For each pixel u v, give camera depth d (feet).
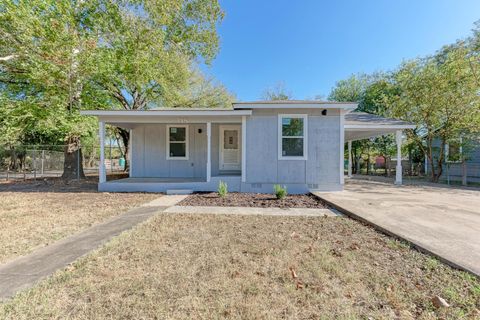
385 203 19.13
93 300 6.73
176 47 47.88
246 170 26.48
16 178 42.01
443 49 45.44
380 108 46.70
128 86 45.83
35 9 29.66
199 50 50.39
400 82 38.52
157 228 13.47
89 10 36.60
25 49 29.68
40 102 32.37
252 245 10.88
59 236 12.16
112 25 38.09
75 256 9.68
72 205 19.81
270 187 26.27
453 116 34.12
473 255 9.20
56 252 10.10
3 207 18.99
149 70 39.37
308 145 26.04
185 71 47.78
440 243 10.45
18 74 33.83
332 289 7.29
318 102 25.14
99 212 17.34
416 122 37.09
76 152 38.88
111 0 37.42
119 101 47.11
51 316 6.07
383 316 6.08
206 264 8.93
